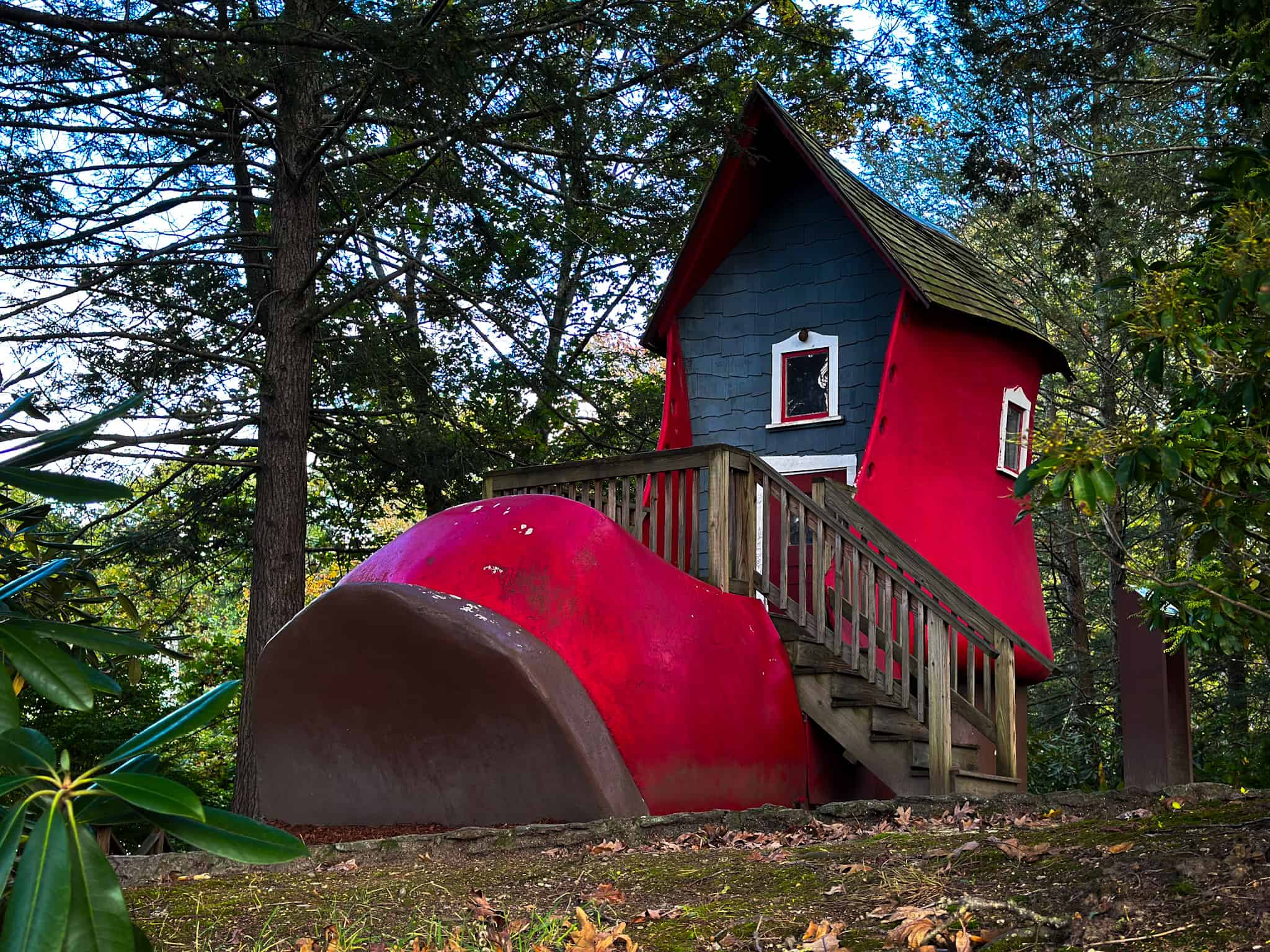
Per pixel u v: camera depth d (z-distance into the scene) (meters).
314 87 13.54
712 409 13.62
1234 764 14.67
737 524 9.79
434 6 11.91
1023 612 13.13
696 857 5.49
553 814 7.91
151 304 15.51
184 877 5.82
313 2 12.98
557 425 19.30
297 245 15.05
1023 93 16.83
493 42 12.29
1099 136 19.69
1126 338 5.64
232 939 4.41
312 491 20.97
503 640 7.92
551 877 5.21
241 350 16.66
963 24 16.78
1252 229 4.04
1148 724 8.49
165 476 18.12
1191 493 4.93
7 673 2.16
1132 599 8.73
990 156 18.12
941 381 12.77
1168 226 19.81
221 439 14.97
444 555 8.80
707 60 13.82
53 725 14.13
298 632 8.65
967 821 6.12
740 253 13.79
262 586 14.21
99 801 2.14
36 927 1.81
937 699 8.82
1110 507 19.33
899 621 9.77
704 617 9.04
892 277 12.73
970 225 23.23
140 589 18.00
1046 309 21.12
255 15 13.21
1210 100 17.47
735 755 8.90
